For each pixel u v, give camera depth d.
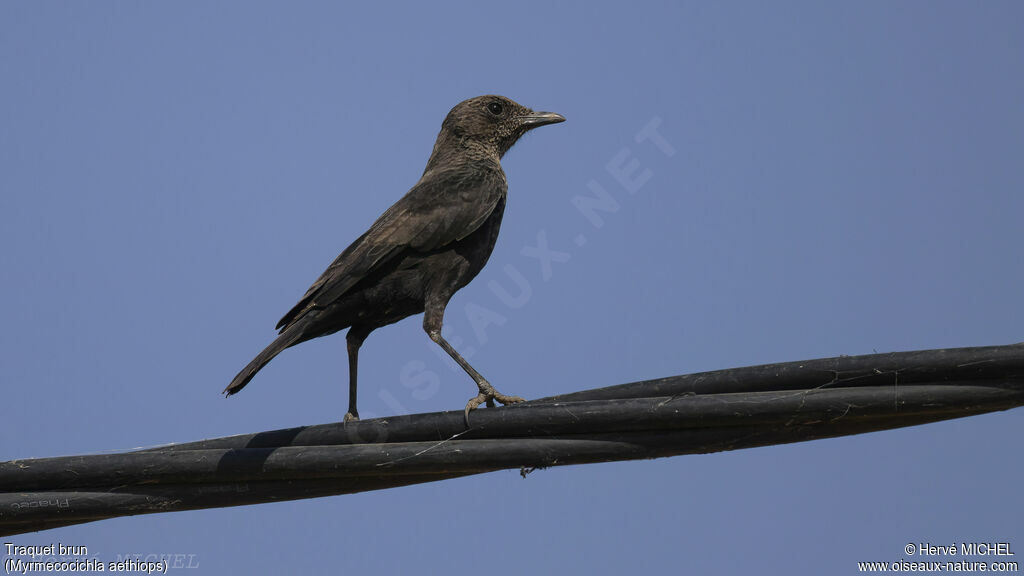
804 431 9.97
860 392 9.63
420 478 10.41
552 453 10.10
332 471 10.19
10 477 10.14
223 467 10.21
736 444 10.04
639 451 10.09
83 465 10.19
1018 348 9.37
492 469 10.22
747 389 9.98
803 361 9.86
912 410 9.60
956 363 9.45
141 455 10.23
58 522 10.58
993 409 9.58
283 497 10.41
